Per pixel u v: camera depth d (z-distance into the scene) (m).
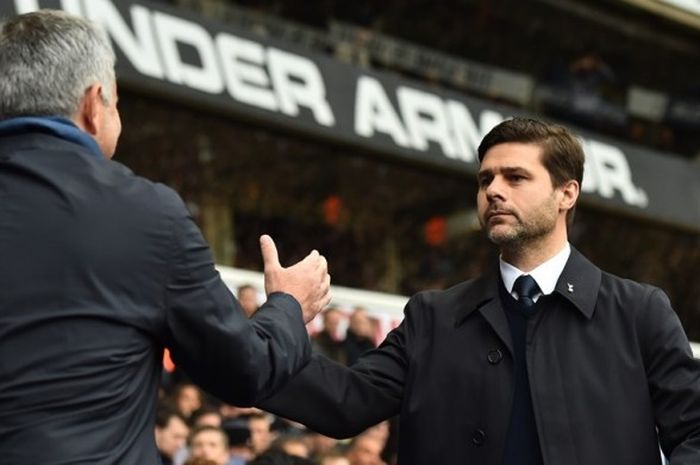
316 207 13.83
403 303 6.54
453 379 3.03
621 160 12.96
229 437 5.59
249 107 9.73
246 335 2.29
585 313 2.97
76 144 2.29
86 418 2.10
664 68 17.22
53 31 2.32
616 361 2.93
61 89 2.30
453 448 2.97
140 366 2.21
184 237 2.26
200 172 12.82
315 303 2.69
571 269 3.05
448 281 14.38
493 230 3.01
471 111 11.75
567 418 2.87
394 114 10.98
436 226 14.61
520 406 2.94
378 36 14.37
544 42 16.20
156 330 2.23
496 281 3.10
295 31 13.48
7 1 7.96
